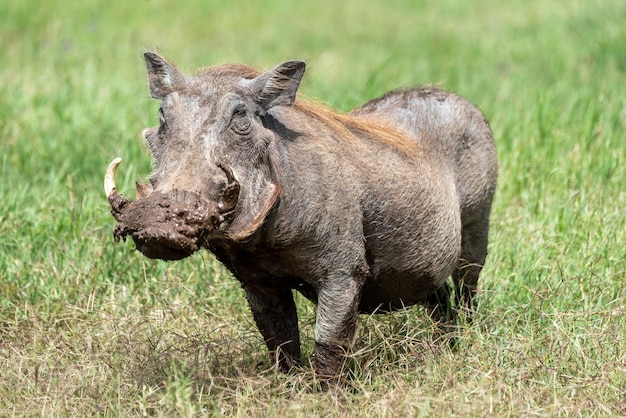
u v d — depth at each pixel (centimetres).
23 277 2561
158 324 2312
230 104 1859
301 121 2023
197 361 2084
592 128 3312
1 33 5234
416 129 2298
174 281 2514
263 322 2155
